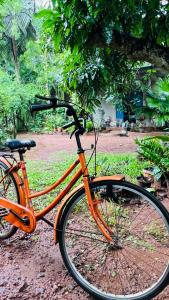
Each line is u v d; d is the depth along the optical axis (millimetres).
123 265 2229
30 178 4844
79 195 2031
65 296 1961
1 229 2779
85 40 3148
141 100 9383
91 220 2641
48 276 2164
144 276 2125
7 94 10516
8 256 2439
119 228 2262
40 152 8266
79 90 4480
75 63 3969
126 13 2867
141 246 2330
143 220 2664
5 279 2135
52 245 2594
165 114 3721
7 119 10367
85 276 2141
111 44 3287
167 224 1846
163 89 3844
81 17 2852
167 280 1812
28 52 16344
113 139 10664
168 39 3057
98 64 4203
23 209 2309
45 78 14609
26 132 15125
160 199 3605
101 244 2314
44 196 3738
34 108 1965
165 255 2336
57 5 2885
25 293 1992
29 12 16188
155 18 2908
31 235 2775
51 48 5309
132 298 1886
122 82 4855
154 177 3908
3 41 16672
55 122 14953
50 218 3084
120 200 2348
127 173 4758
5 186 2812
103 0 2676
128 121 13711
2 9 13953
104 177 1983
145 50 3387
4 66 17609
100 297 1922
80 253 2369
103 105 14648
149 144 3893
